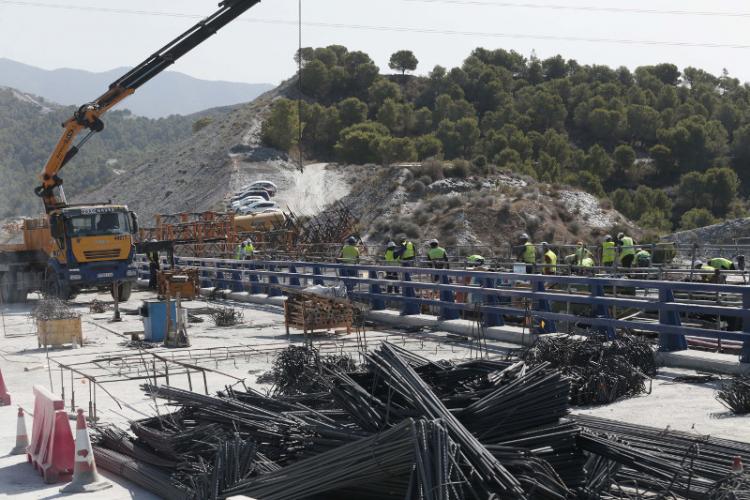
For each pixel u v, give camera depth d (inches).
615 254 764.6
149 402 490.6
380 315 846.5
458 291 736.3
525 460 253.8
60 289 1180.5
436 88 7500.0
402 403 297.7
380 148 5526.6
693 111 7239.2
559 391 280.5
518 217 3085.6
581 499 264.2
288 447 312.2
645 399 439.2
